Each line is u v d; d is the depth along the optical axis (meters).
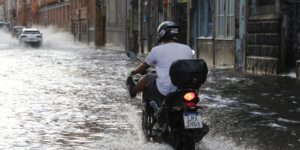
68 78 50.06
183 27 78.25
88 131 23.98
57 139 22.30
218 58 62.94
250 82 43.75
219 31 63.00
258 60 52.53
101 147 20.61
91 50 120.31
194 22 71.06
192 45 71.81
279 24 49.62
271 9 50.78
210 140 21.58
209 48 65.69
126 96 36.28
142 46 97.88
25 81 47.25
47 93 38.12
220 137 22.25
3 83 45.41
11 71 58.66
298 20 49.38
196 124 17.67
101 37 144.00
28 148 20.61
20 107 31.30
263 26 51.62
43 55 96.25
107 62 74.81
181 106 17.84
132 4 105.56
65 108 30.91
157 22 90.00
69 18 189.00
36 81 47.19
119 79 48.84
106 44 135.62
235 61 57.44
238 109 29.73
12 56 92.44
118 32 122.25
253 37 53.44
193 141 18.03
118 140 21.81
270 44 50.62
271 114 28.05
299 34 48.34
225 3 60.88
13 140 22.09
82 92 38.66
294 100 33.00
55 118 27.47
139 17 98.56
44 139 22.30
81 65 68.56
